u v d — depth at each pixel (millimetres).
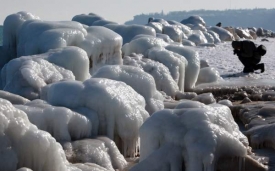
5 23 27875
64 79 19109
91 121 14953
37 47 24188
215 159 11820
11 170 10422
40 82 18938
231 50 50281
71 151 13438
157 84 23172
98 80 16000
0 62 26953
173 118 12539
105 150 14031
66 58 21078
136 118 15484
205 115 12336
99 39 25156
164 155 11992
